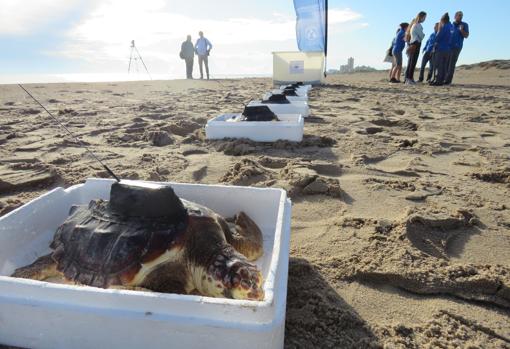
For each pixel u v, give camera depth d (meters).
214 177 2.56
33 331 1.03
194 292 1.20
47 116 4.82
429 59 9.75
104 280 1.15
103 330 0.98
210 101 6.30
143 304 0.96
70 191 1.67
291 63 9.23
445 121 4.56
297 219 1.95
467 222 1.92
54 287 1.00
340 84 9.57
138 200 1.24
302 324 1.22
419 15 9.24
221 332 0.92
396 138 3.64
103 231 1.23
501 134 3.91
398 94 7.33
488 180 2.58
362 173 2.65
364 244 1.69
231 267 1.07
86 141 3.51
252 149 3.12
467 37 9.00
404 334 1.20
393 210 2.07
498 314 1.30
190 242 1.18
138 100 6.55
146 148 3.26
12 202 2.13
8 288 1.02
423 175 2.65
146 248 1.15
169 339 0.95
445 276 1.46
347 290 1.40
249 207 1.67
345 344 1.15
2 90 7.96
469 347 1.15
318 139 3.41
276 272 1.04
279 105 4.55
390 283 1.45
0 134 3.73
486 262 1.61
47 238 1.56
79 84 10.32
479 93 7.52
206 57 12.42
